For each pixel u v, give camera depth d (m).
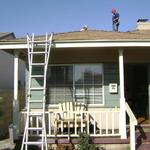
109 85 14.48
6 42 12.61
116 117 14.13
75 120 12.23
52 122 13.56
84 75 14.58
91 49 13.89
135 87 16.61
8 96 17.98
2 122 17.14
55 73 14.63
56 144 12.00
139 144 11.91
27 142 11.34
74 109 13.84
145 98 16.20
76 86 14.57
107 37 12.84
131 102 16.52
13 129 12.62
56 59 14.62
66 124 12.52
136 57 14.75
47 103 14.53
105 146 11.90
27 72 14.70
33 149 11.98
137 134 12.59
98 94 14.51
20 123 12.74
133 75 16.66
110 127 14.09
